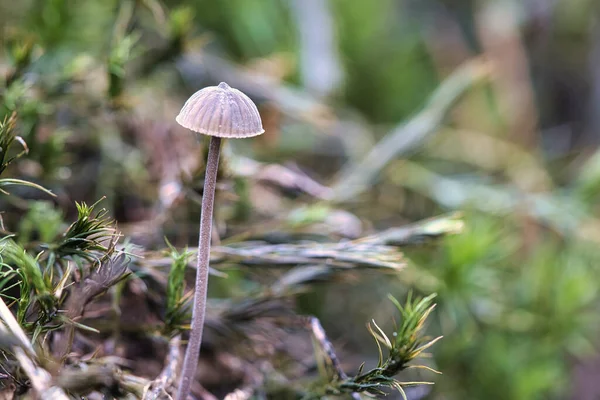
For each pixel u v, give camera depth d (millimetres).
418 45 452
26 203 220
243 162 252
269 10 399
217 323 218
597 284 308
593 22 450
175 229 233
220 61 327
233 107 175
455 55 450
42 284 179
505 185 373
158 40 322
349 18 410
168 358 202
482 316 279
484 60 377
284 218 247
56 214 213
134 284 209
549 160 424
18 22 294
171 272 195
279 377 216
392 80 410
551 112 462
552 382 282
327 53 363
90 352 207
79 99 250
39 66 256
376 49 419
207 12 381
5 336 167
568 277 296
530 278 309
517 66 417
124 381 183
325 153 355
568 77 461
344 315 290
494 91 419
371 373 193
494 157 395
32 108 224
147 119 268
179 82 316
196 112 174
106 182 254
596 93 444
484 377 279
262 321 219
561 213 337
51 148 227
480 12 441
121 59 232
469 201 321
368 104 407
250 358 224
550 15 450
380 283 293
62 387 170
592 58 448
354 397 198
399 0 467
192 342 186
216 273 206
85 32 297
